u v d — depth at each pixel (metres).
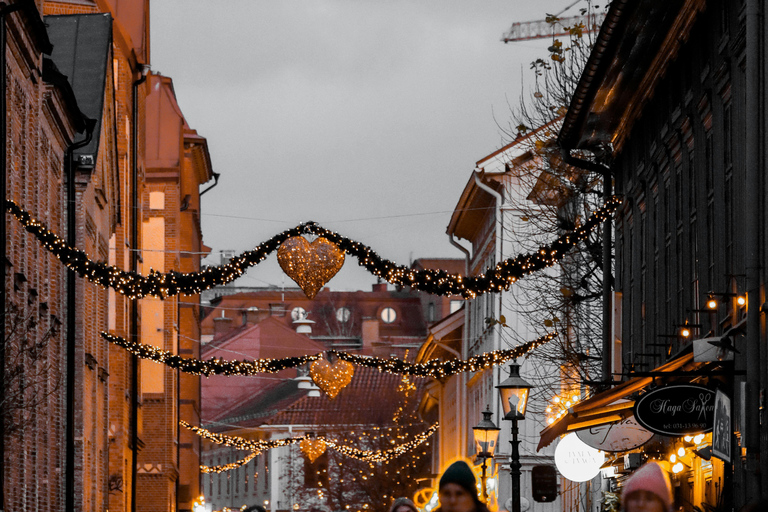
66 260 32.66
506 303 65.06
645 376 25.38
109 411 60.12
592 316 51.28
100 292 53.69
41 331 39.44
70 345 44.06
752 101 23.97
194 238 96.31
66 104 42.12
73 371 44.22
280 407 141.12
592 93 36.06
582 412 29.42
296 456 131.50
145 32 72.94
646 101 35.69
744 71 25.77
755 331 23.81
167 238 81.44
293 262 30.80
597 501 46.72
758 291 23.80
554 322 46.19
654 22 30.92
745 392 23.88
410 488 112.31
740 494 25.73
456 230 79.25
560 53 47.06
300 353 155.62
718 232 27.84
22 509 35.75
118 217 57.56
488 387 71.19
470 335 80.88
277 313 171.38
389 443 112.44
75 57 50.81
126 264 63.81
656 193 35.97
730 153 27.25
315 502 125.19
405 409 117.12
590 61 33.84
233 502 155.25
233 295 173.50
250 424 145.00
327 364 44.44
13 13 33.81
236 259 31.17
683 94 31.62
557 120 48.28
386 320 172.38
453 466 11.91
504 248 63.91
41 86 39.22
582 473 33.47
